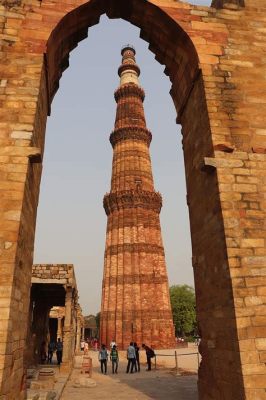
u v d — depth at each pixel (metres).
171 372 19.20
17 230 6.48
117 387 14.21
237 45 9.31
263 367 6.09
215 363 7.38
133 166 38.75
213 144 7.94
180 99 10.52
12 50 8.18
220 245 7.27
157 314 32.28
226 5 9.83
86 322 80.00
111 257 34.78
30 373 15.44
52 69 9.49
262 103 8.70
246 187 7.57
